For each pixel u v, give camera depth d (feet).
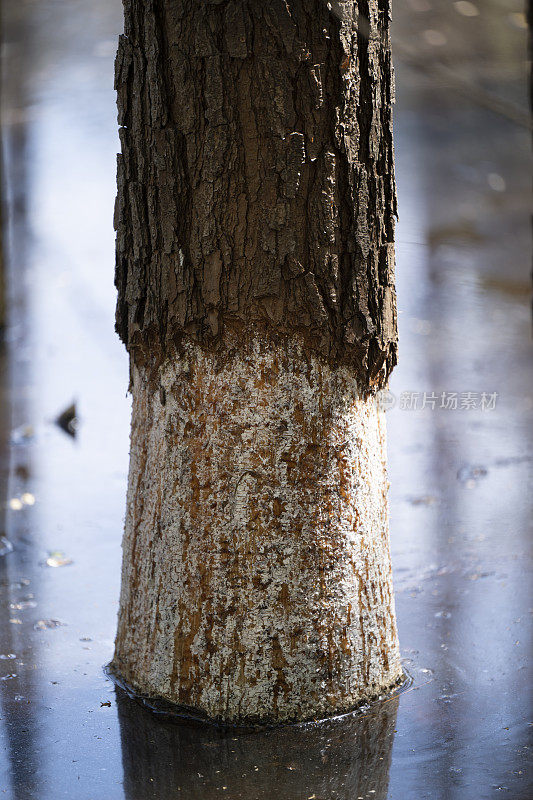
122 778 13.11
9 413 30.04
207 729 14.20
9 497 24.26
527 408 29.45
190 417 14.06
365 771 13.21
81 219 50.47
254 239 13.48
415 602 18.51
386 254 14.28
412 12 48.57
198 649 14.25
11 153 59.82
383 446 15.05
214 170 13.29
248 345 13.78
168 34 13.19
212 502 14.01
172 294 13.82
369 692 14.83
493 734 14.07
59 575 20.11
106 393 31.89
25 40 81.76
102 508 23.73
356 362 14.19
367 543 14.62
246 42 12.96
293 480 13.94
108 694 15.23
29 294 41.52
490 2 49.21
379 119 13.83
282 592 14.06
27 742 13.96
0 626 17.78
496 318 37.58
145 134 13.66
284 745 13.82
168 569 14.39
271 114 13.12
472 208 50.26
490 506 23.13
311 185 13.43
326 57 13.20
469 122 63.05
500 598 18.53
